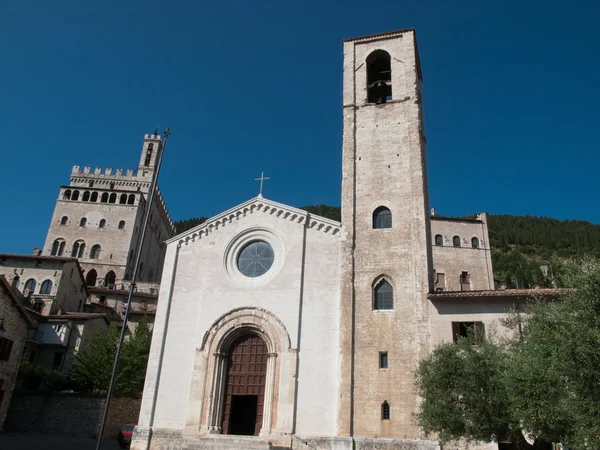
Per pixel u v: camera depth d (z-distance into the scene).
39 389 48.78
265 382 36.28
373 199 40.12
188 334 38.69
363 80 46.09
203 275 40.59
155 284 90.00
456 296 33.31
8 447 33.66
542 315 23.47
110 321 70.88
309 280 38.19
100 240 96.50
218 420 35.75
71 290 70.62
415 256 36.62
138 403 50.38
